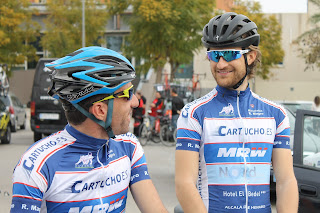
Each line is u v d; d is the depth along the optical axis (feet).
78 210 5.65
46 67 5.80
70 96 5.62
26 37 94.17
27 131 61.72
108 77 5.60
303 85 101.50
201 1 72.54
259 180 7.76
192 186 7.54
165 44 73.10
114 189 5.94
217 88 8.10
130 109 5.93
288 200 7.52
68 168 5.62
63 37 90.58
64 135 5.76
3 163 32.42
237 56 7.80
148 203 6.26
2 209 19.36
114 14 76.18
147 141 47.83
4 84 49.88
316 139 13.94
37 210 5.46
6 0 90.58
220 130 7.81
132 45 76.69
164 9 68.90
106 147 5.93
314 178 12.88
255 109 7.97
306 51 100.42
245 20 8.02
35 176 5.47
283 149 7.96
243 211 7.66
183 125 7.92
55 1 95.40
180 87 59.77
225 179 7.72
